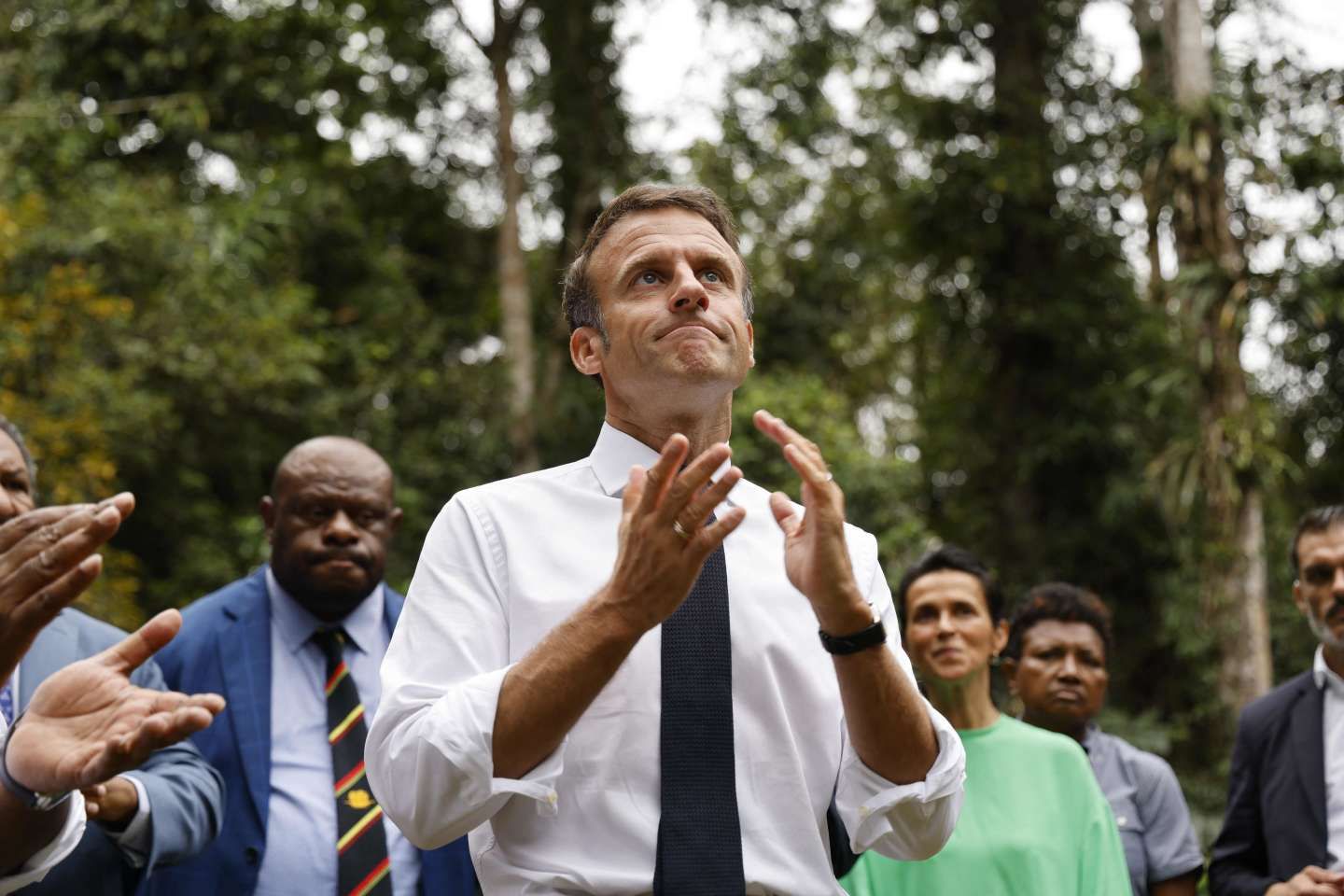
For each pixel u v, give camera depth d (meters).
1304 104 8.65
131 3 12.34
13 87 11.96
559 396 12.80
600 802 1.98
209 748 3.64
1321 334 9.34
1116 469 11.89
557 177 13.54
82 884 2.92
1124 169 10.09
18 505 3.11
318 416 11.89
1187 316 8.15
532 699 1.85
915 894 3.54
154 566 11.56
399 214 13.74
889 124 12.79
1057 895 3.50
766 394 11.51
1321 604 4.13
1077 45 11.98
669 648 2.04
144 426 10.43
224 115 12.88
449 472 12.31
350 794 3.63
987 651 3.96
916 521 11.31
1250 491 8.06
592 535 2.17
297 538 3.87
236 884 3.48
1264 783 4.18
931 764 2.05
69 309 10.13
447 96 13.39
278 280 12.17
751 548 2.20
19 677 2.98
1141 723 10.14
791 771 2.05
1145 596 11.80
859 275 13.52
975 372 12.29
